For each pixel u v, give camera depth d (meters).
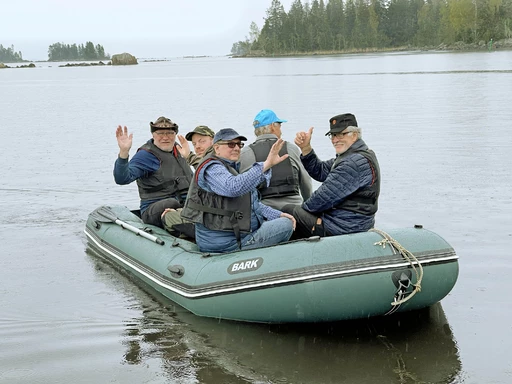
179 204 6.83
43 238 7.82
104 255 7.11
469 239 7.25
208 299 5.27
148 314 5.47
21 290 6.07
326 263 4.84
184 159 7.23
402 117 19.56
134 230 6.71
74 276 6.47
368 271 4.80
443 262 5.01
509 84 31.52
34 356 4.69
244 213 5.43
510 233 7.42
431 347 4.76
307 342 4.89
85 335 5.05
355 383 4.23
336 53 142.62
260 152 6.06
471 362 4.50
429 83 34.84
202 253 5.59
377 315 5.03
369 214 5.43
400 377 4.30
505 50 98.56
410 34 142.50
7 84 54.97
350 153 5.44
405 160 12.23
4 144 16.08
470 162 11.79
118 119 21.95
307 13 157.25
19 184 10.97
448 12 125.56
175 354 4.71
